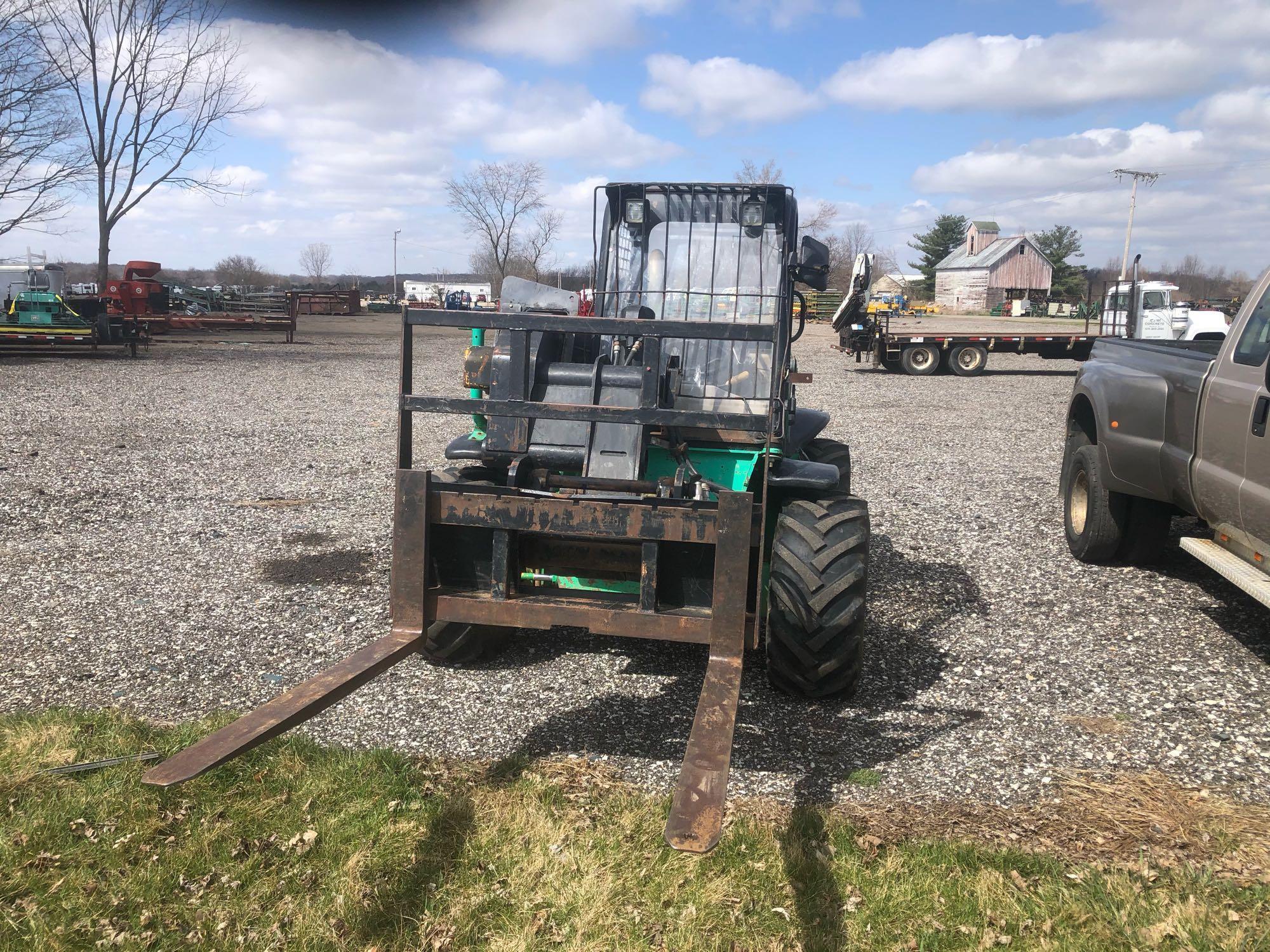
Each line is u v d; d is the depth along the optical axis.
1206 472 5.00
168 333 32.75
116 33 32.66
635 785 3.52
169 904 2.79
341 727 3.97
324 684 3.12
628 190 5.07
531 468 4.05
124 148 33.88
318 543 6.77
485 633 4.67
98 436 11.33
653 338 3.65
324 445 11.21
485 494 3.59
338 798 3.34
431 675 4.54
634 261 5.10
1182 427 5.32
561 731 3.97
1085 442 6.72
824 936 2.71
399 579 3.62
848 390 19.89
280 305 38.88
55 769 3.46
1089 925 2.77
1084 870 3.02
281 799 3.31
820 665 4.02
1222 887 2.94
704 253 5.03
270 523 7.35
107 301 25.16
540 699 4.29
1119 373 6.04
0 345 21.67
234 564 6.23
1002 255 79.31
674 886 2.91
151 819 3.17
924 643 5.05
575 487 3.97
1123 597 5.81
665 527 3.45
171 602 5.47
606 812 3.30
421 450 10.94
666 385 3.86
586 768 3.63
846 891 2.89
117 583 5.80
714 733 2.89
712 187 4.97
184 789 3.35
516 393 3.80
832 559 3.97
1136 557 6.38
